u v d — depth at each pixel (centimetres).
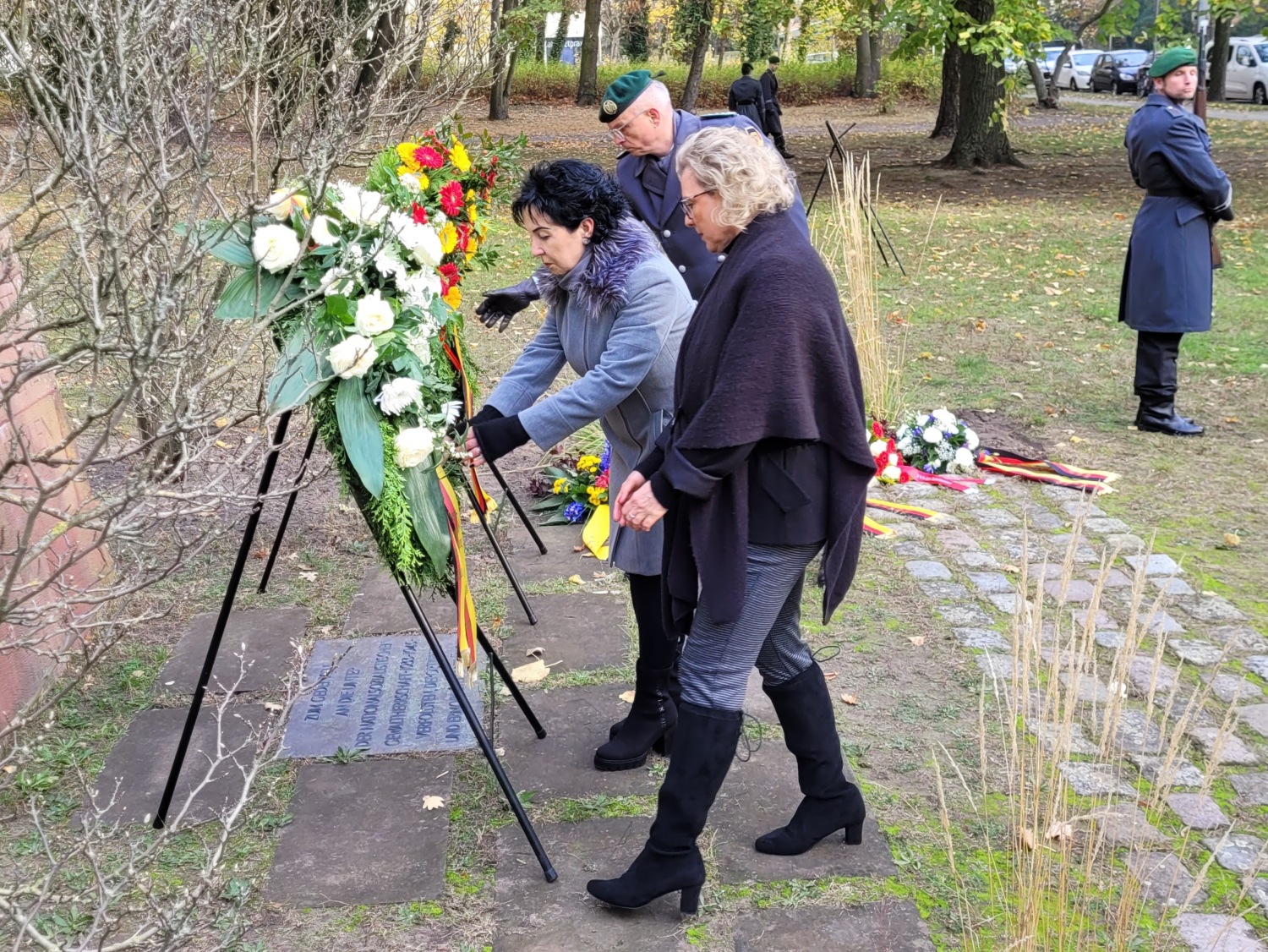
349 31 394
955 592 428
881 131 2430
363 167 354
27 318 335
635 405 293
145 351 178
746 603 248
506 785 274
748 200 236
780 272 232
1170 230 567
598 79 3131
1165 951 245
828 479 244
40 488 170
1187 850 281
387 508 253
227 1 351
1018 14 1381
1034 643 240
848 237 606
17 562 172
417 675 369
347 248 253
